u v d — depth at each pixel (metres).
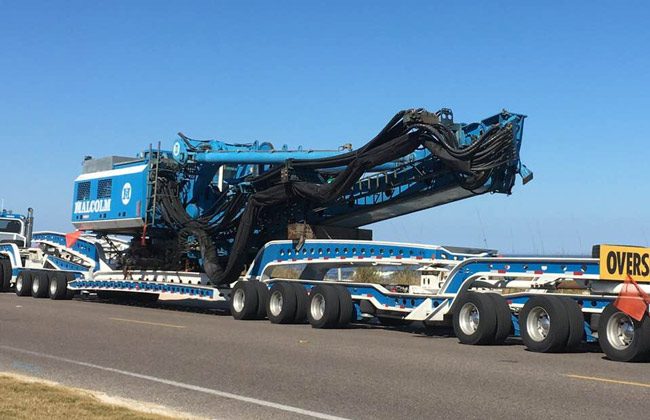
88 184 24.88
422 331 16.58
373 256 17.09
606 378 9.77
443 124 15.91
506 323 13.52
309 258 18.45
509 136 15.14
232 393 8.80
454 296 14.52
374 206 18.59
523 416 7.58
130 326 16.11
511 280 14.38
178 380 9.63
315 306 16.91
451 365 10.87
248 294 18.52
